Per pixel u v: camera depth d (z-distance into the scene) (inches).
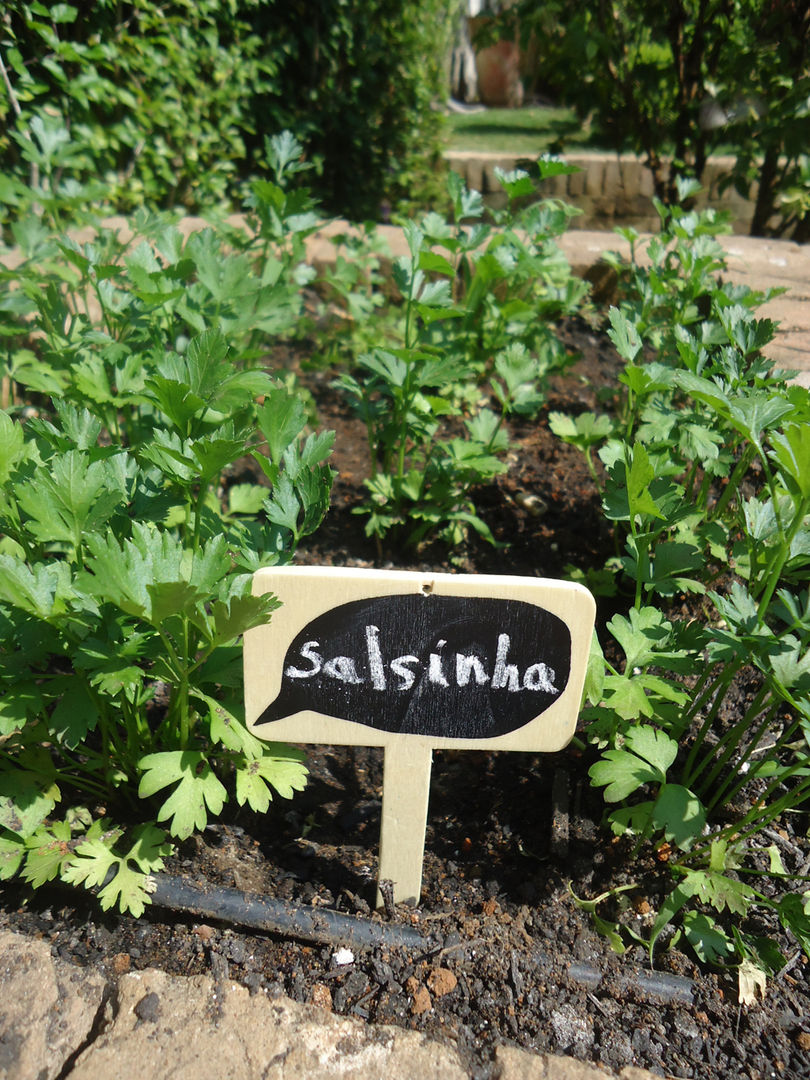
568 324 21.4
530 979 9.0
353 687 8.7
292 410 10.7
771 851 9.9
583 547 15.2
